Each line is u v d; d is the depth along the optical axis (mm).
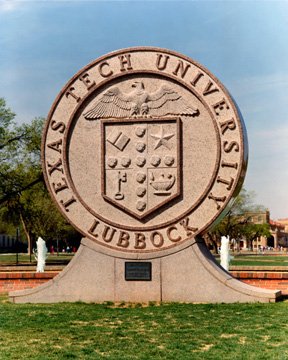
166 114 12422
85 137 12852
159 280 12016
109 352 7633
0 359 7348
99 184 12695
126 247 12336
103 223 12531
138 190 12391
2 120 36406
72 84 12984
